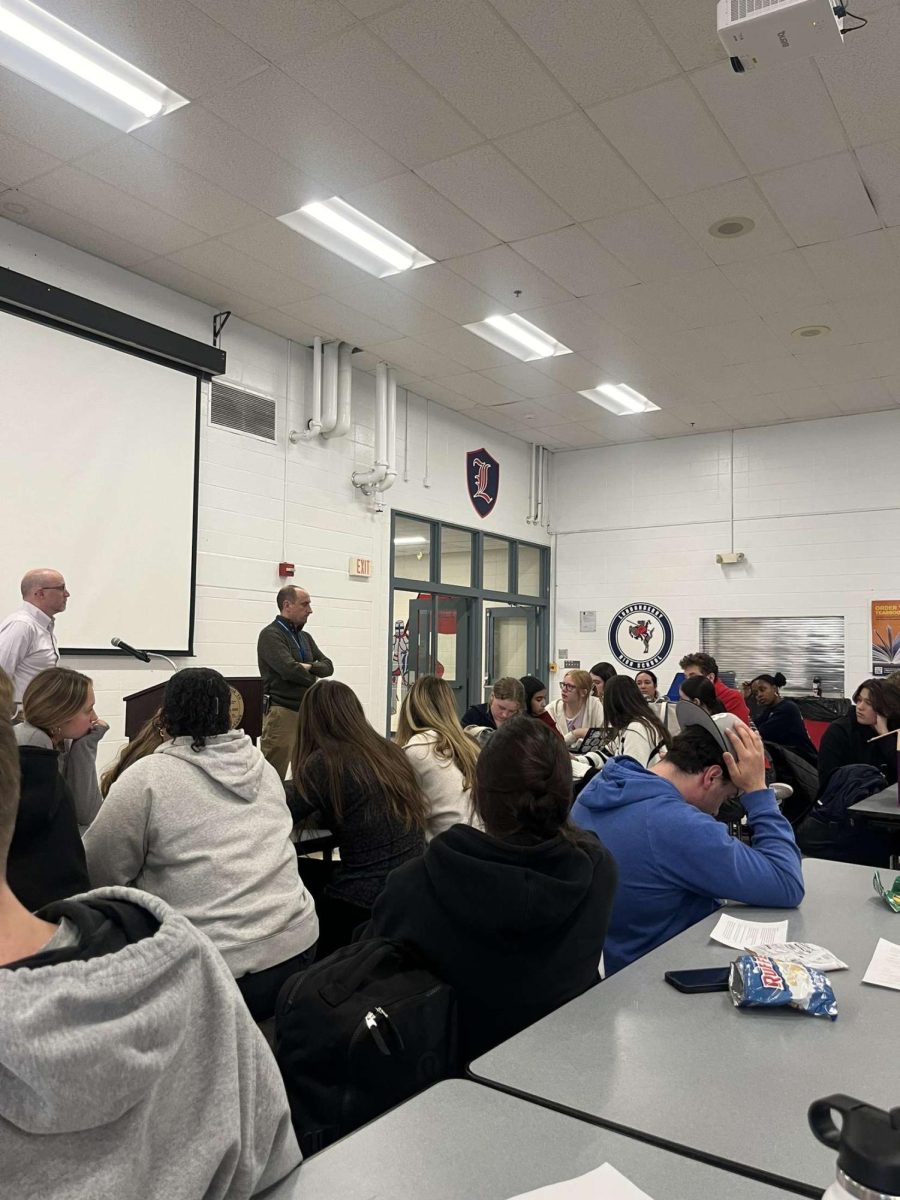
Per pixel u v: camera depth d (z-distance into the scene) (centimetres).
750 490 880
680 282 554
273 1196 87
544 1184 89
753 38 249
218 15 325
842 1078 114
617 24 327
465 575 869
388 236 509
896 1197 64
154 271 540
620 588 947
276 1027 142
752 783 200
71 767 291
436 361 706
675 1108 106
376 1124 102
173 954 70
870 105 374
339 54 345
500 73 355
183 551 568
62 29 343
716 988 144
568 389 773
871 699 414
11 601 469
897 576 802
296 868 220
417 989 137
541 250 511
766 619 867
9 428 472
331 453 696
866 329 626
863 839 344
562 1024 131
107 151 413
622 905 192
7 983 62
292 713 533
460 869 140
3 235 473
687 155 414
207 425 592
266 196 452
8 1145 61
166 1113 71
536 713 532
